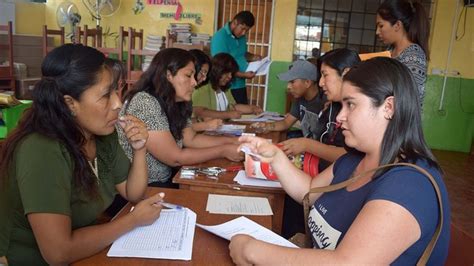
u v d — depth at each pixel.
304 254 0.89
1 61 5.00
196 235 1.17
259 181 1.72
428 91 5.96
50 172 1.02
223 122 3.24
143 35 5.68
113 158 1.40
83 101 1.07
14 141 1.06
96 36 5.18
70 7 5.28
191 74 2.15
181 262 1.02
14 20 5.41
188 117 2.34
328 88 1.94
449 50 5.80
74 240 1.01
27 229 1.09
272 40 5.74
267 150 1.41
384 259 0.81
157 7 5.62
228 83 3.65
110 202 1.36
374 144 1.00
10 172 1.05
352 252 0.82
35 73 5.43
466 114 5.98
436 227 0.87
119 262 1.01
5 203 1.07
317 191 1.15
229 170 1.86
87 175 1.12
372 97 0.96
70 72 1.05
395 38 2.15
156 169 2.05
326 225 1.10
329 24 6.43
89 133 1.19
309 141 1.88
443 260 0.95
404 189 0.85
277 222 1.68
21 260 1.11
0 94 2.05
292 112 3.14
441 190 0.90
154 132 1.95
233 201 1.48
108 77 1.11
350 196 1.06
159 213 1.22
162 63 2.09
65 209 1.02
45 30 4.79
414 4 2.10
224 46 4.53
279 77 2.88
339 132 1.92
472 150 6.02
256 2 5.71
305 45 6.45
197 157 1.98
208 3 5.56
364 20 6.45
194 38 5.37
